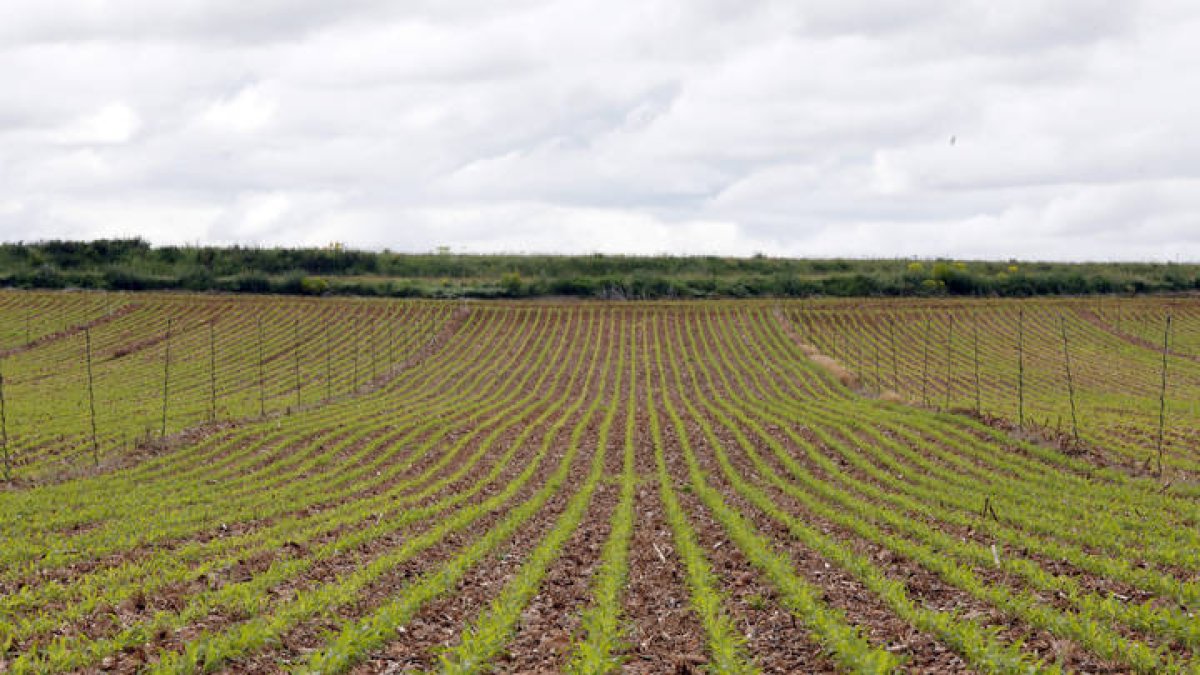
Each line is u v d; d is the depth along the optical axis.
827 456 34.81
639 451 39.41
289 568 17.80
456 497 27.88
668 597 16.17
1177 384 61.12
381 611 13.99
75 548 20.73
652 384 64.88
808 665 11.94
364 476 32.69
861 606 14.80
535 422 47.94
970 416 41.34
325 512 25.34
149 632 13.16
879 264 136.38
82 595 16.05
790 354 73.88
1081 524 21.56
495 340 81.81
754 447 38.44
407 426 44.81
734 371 68.12
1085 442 34.34
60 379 64.62
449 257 139.88
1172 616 13.08
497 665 12.09
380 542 21.23
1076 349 75.50
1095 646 12.09
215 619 14.10
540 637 13.69
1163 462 30.91
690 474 33.16
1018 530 21.47
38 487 29.22
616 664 11.73
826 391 58.09
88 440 39.84
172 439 38.28
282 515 25.22
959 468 30.66
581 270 131.38
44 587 16.59
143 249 131.25
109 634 13.43
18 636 13.30
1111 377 64.12
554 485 30.48
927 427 39.38
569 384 65.62
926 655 12.06
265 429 41.62
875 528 21.12
